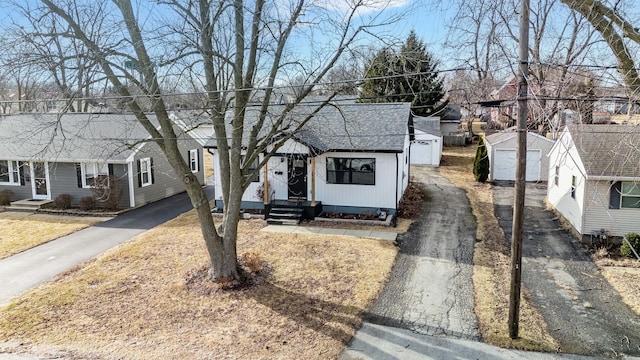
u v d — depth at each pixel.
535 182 26.00
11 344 8.70
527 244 14.73
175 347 8.57
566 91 11.95
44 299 10.73
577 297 10.69
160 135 11.09
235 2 9.80
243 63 10.95
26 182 21.73
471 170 29.92
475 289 11.16
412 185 24.69
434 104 36.09
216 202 19.94
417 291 11.08
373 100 25.39
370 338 8.88
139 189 21.55
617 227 14.23
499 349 8.45
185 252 14.12
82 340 8.85
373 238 15.47
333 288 11.26
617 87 8.72
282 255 13.74
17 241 15.69
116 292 11.12
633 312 9.86
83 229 17.33
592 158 14.35
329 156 18.39
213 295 10.86
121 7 9.59
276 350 8.47
